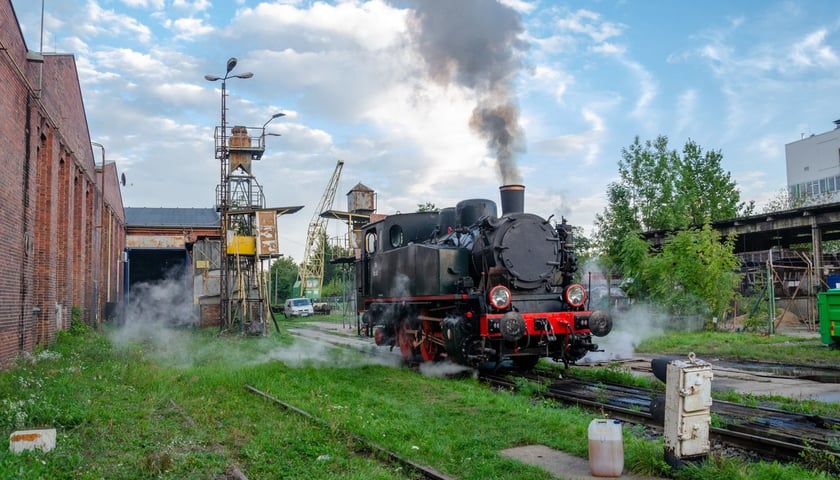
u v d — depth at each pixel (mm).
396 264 15273
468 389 10406
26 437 6344
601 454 5805
